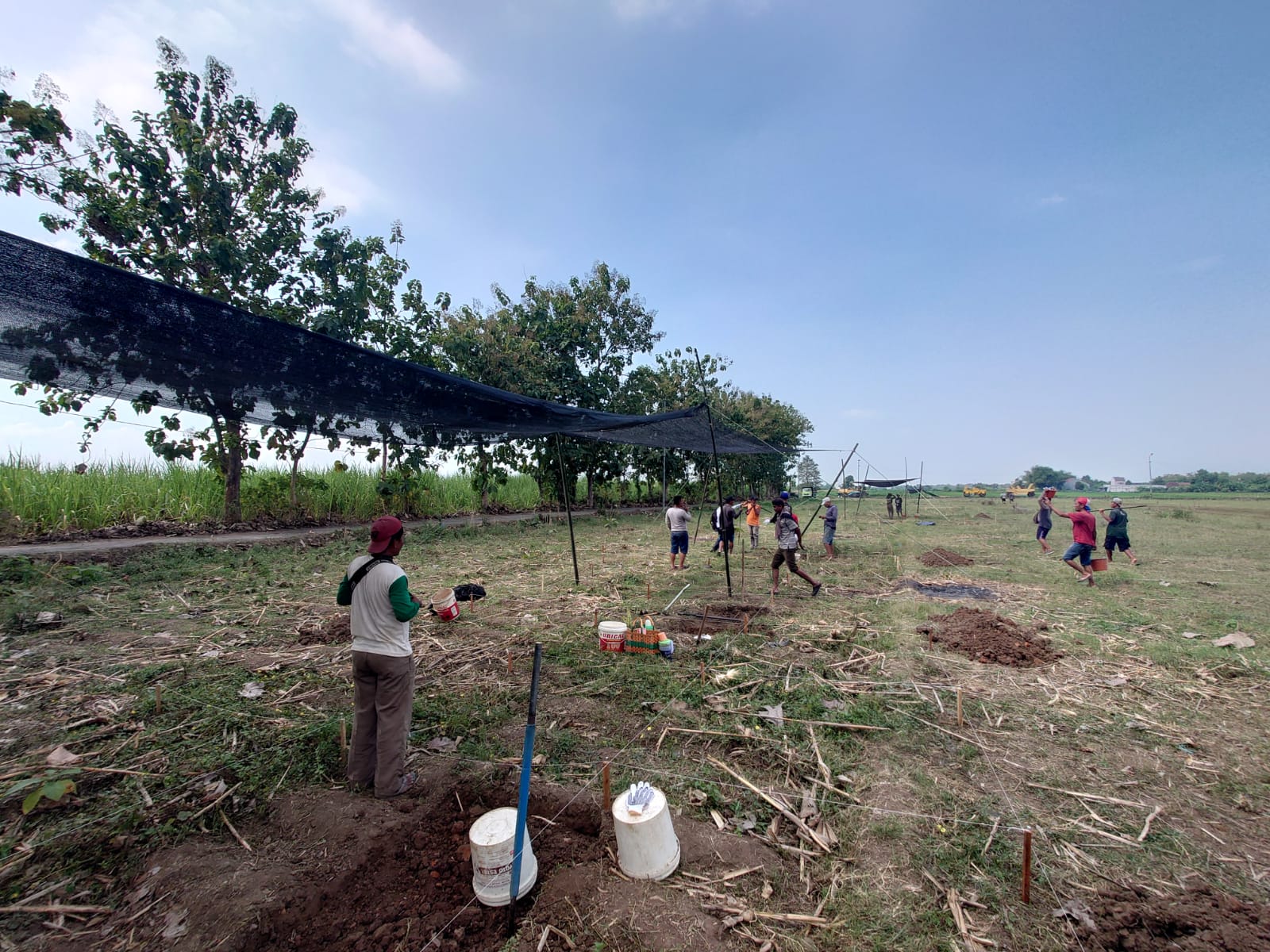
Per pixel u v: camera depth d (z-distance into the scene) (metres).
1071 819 3.51
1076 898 2.85
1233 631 7.54
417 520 18.03
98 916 2.68
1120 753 4.34
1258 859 3.17
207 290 12.08
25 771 3.73
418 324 16.38
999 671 6.04
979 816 3.51
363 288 13.80
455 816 3.58
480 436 9.46
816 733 4.57
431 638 6.86
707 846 3.18
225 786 3.67
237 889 2.81
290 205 13.46
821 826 3.42
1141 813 3.58
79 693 4.97
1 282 3.22
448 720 4.66
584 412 8.37
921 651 6.61
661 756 4.18
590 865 3.06
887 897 2.85
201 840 3.21
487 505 22.14
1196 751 4.38
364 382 5.44
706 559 13.84
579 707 4.98
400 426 7.44
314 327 12.93
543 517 21.20
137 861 3.02
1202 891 2.90
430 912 2.87
